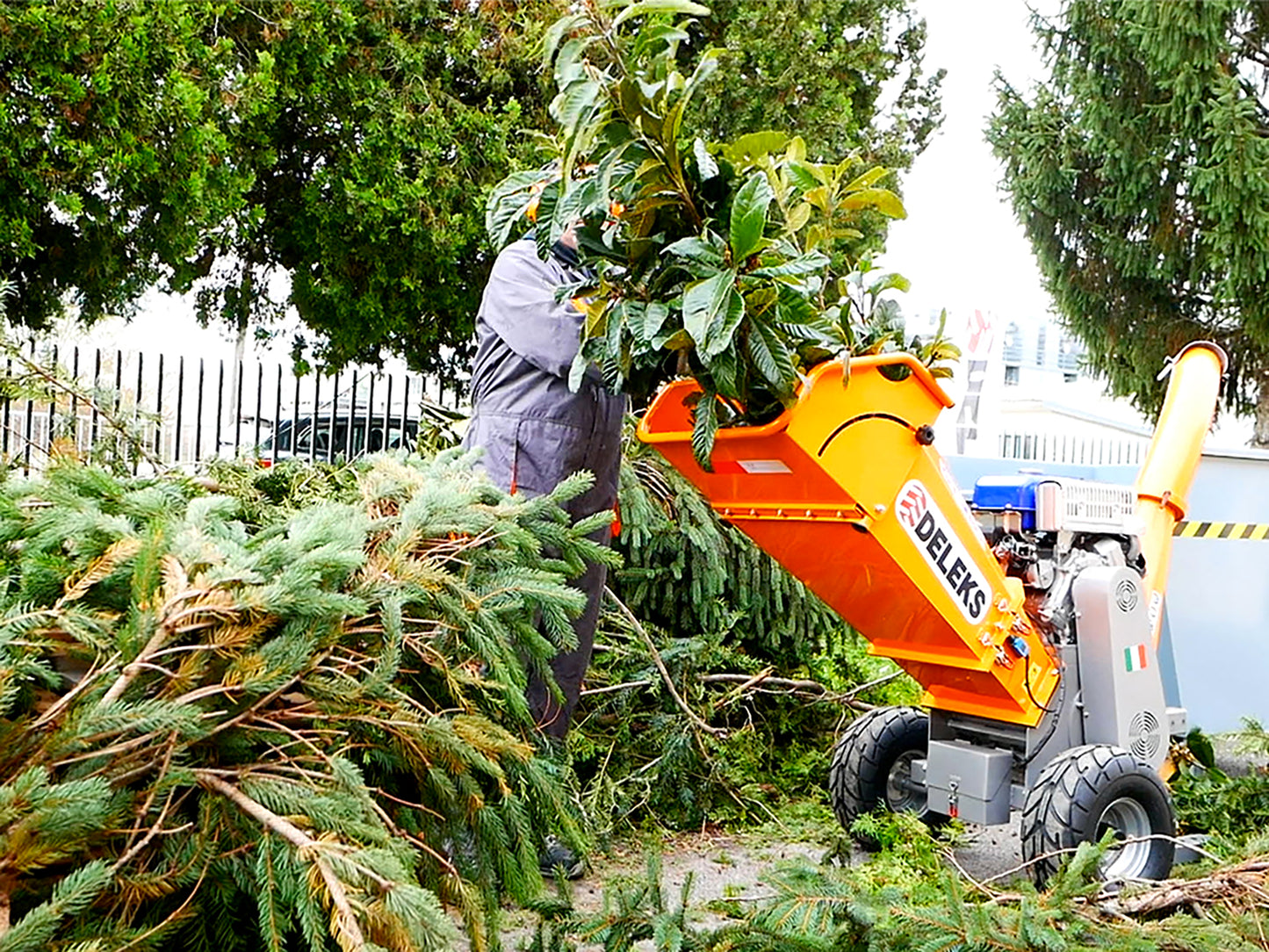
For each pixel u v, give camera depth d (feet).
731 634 19.30
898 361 11.05
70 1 27.50
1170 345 63.67
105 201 30.45
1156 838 11.85
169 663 5.67
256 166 35.76
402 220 36.17
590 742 15.57
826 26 44.09
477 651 6.98
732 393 9.97
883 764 14.34
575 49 9.09
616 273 10.40
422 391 35.55
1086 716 12.92
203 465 12.71
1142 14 57.67
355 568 6.57
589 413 12.41
